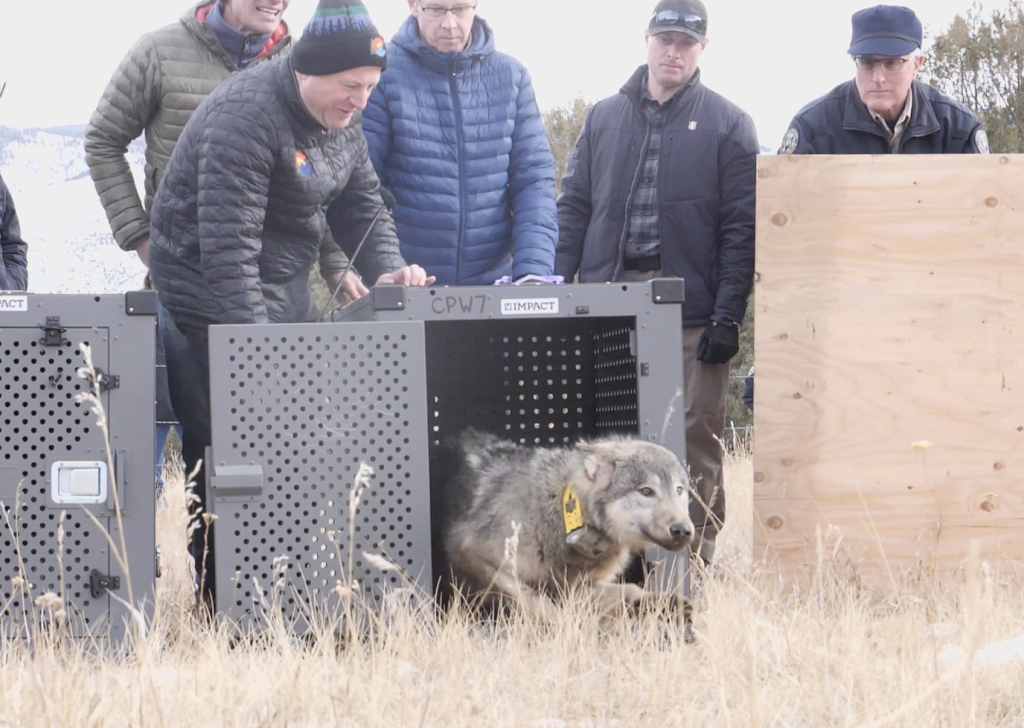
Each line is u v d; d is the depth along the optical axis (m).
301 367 9.28
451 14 12.84
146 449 9.05
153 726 6.78
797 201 11.66
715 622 8.97
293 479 9.24
